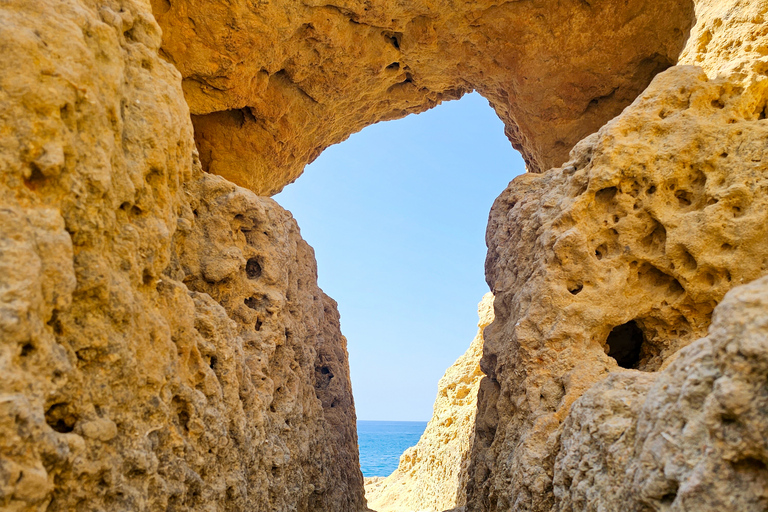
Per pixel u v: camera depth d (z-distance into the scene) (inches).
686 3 319.0
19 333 98.3
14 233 103.2
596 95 382.6
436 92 439.2
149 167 150.3
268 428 223.5
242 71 343.9
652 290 212.1
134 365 135.5
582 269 215.9
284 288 267.9
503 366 254.5
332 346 444.1
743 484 94.0
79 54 122.5
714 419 98.2
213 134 400.5
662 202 205.2
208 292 225.3
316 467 294.2
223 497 170.6
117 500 124.8
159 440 146.6
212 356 190.4
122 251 138.9
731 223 189.8
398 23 356.2
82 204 123.2
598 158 216.7
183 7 310.3
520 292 253.3
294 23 332.2
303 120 414.3
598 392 162.2
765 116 210.2
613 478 134.3
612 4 338.6
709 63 234.5
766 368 90.5
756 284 102.6
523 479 192.5
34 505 97.9
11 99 109.0
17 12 115.7
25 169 109.4
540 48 366.3
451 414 651.5
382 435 4170.8
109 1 151.0
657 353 213.8
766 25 217.2
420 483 700.7
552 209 248.2
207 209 233.0
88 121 125.3
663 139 208.8
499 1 345.1
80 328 122.6
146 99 152.9
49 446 102.5
